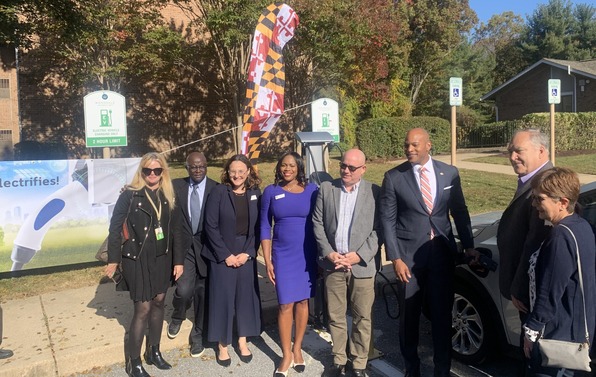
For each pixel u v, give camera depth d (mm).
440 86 37281
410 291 3887
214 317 4297
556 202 2707
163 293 4160
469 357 4266
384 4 17422
